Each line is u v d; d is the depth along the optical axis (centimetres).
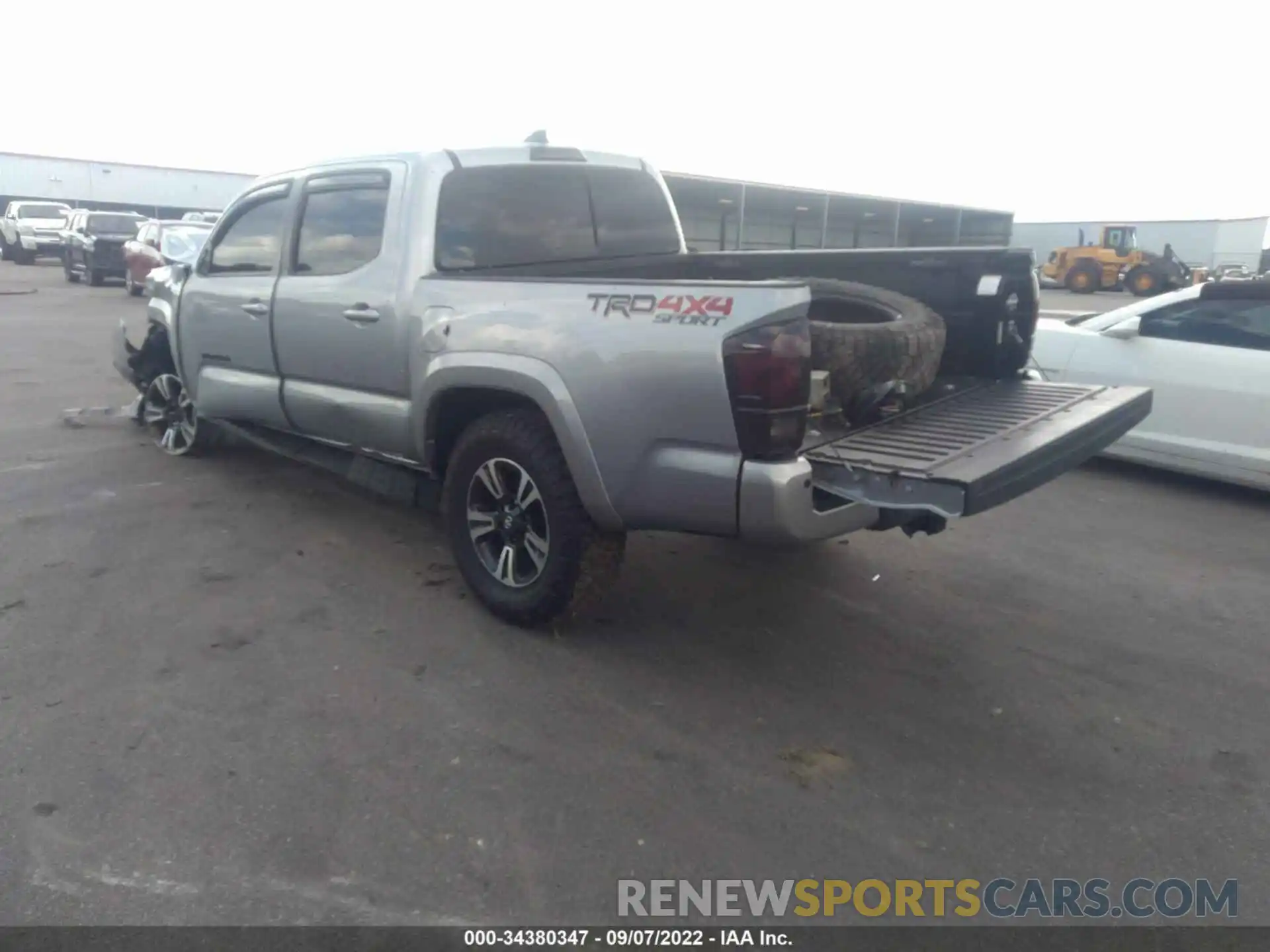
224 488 665
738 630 468
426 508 519
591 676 419
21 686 396
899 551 585
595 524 421
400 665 423
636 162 582
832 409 418
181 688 398
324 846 307
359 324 502
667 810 330
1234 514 682
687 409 369
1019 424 418
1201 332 732
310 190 548
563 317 403
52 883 288
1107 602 516
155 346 739
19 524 580
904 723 389
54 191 4738
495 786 340
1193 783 354
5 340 1340
